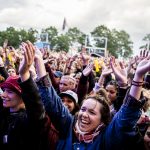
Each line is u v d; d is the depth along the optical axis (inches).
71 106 189.9
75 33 4495.6
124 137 116.6
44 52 338.0
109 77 293.6
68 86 250.5
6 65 475.2
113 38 5196.9
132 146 123.6
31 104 130.7
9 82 151.4
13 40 3142.2
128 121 115.3
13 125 144.1
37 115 131.5
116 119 118.6
